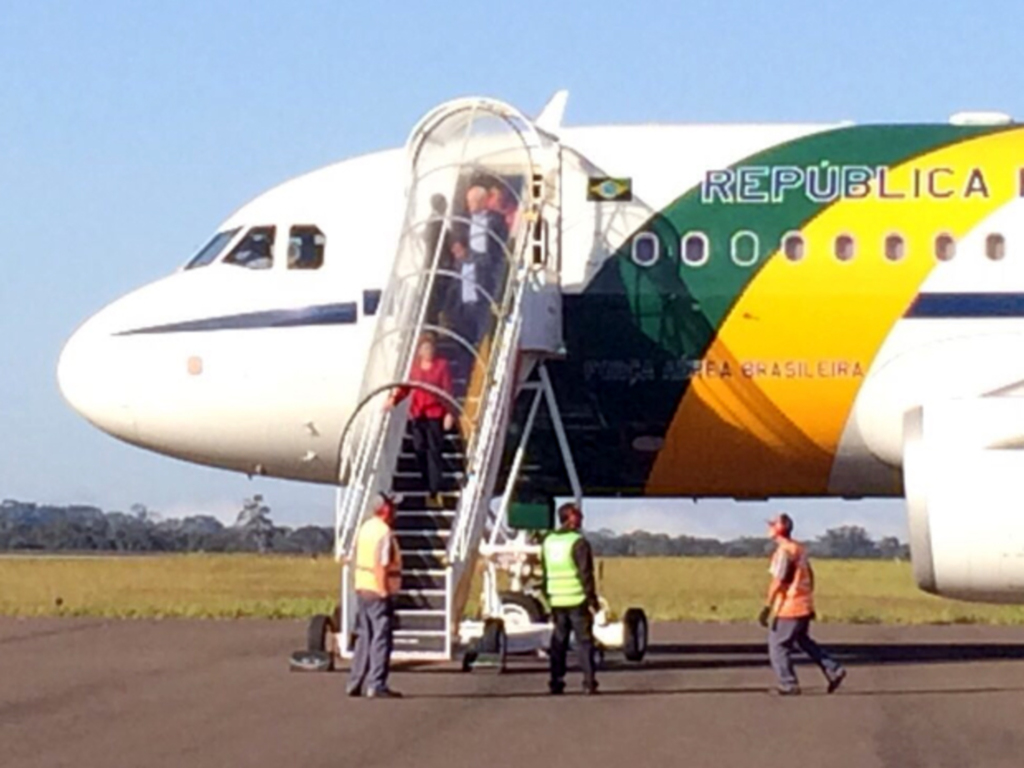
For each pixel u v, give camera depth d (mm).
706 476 27531
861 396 26328
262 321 27000
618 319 26625
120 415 27438
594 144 27359
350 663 25562
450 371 25500
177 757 17531
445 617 24266
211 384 27047
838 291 26281
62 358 28125
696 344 26516
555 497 28312
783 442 26781
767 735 19062
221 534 137375
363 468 24828
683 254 26656
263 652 28969
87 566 74875
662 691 23062
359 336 26797
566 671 25312
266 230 27609
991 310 26078
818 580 68375
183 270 27969
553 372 26797
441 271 25797
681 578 66000
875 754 17859
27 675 25031
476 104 26266
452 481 25203
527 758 17516
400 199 27500
